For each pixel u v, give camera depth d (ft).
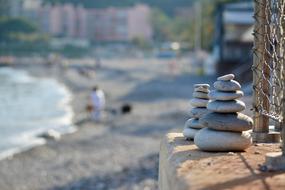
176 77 213.25
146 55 486.38
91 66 331.16
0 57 456.86
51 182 57.57
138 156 67.51
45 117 125.70
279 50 15.49
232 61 160.56
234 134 14.83
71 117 118.21
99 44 598.34
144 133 85.66
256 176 12.10
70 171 61.46
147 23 619.26
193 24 338.34
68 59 442.91
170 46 450.30
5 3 631.97
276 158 12.90
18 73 331.77
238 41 160.25
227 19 159.74
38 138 89.66
